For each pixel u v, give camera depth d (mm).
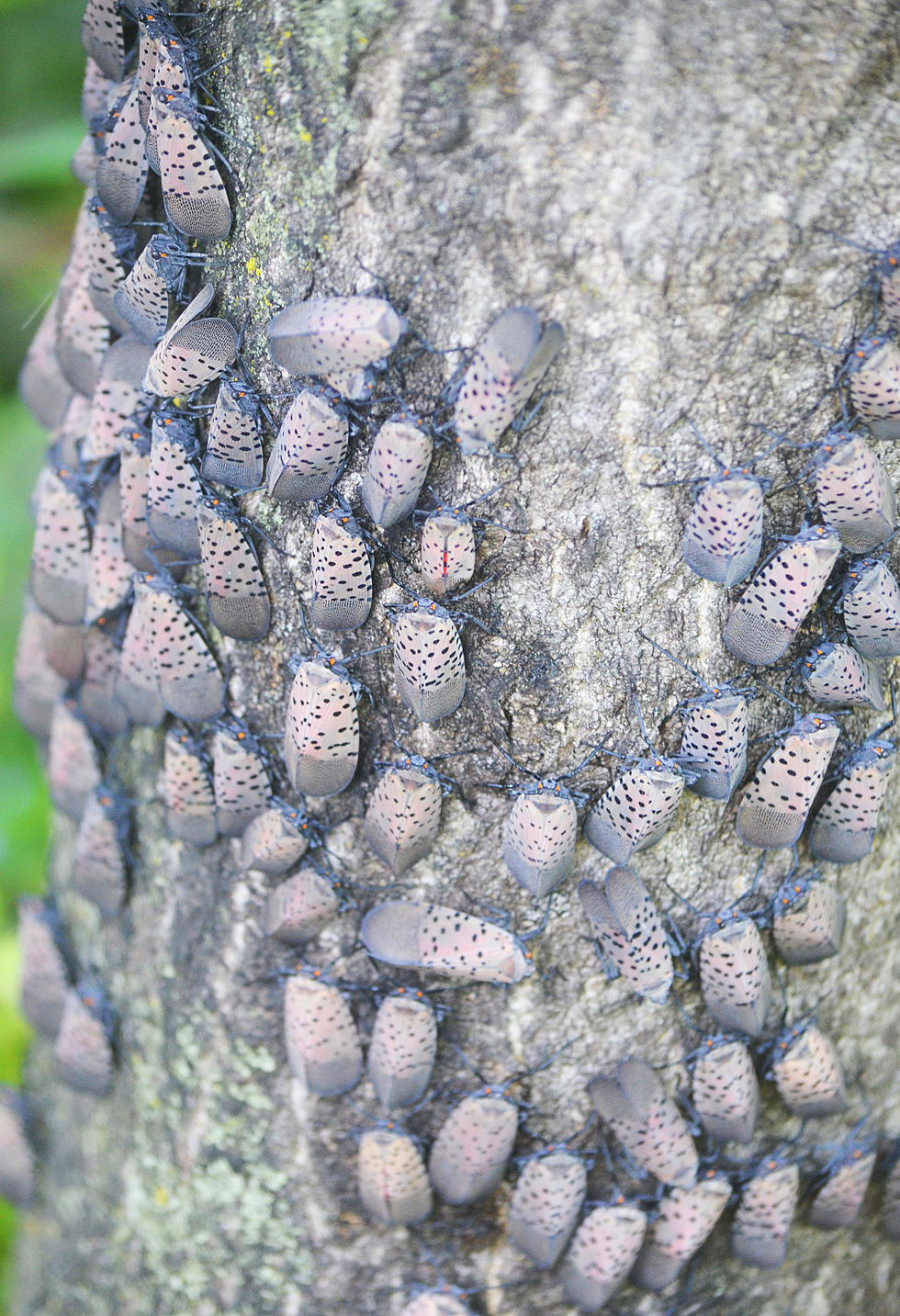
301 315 813
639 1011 847
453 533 815
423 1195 856
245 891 854
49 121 1089
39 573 869
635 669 827
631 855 831
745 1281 875
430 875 841
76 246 854
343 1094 855
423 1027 844
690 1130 856
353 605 828
